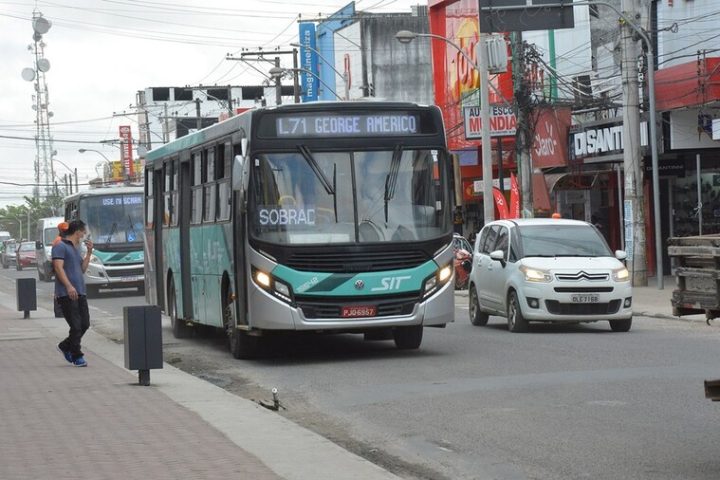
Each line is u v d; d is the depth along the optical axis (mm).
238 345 19047
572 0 32812
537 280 21750
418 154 18047
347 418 12641
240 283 18094
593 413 11984
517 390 13898
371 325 17531
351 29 76062
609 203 43312
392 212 17781
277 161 17641
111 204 43469
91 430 11375
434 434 11336
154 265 26281
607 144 38406
